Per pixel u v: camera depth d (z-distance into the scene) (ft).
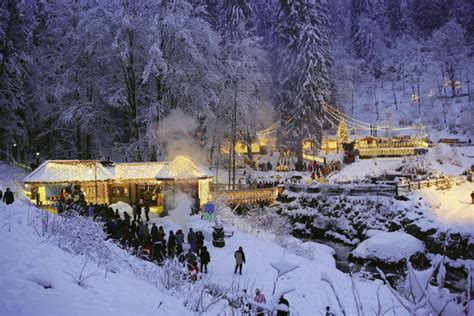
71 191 86.43
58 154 148.15
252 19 189.06
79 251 37.42
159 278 39.09
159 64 118.01
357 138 170.91
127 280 32.63
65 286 25.75
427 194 110.63
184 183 98.68
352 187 117.19
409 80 298.35
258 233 95.76
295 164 168.14
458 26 308.40
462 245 88.43
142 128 128.06
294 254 79.56
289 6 184.03
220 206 105.40
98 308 22.15
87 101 132.16
